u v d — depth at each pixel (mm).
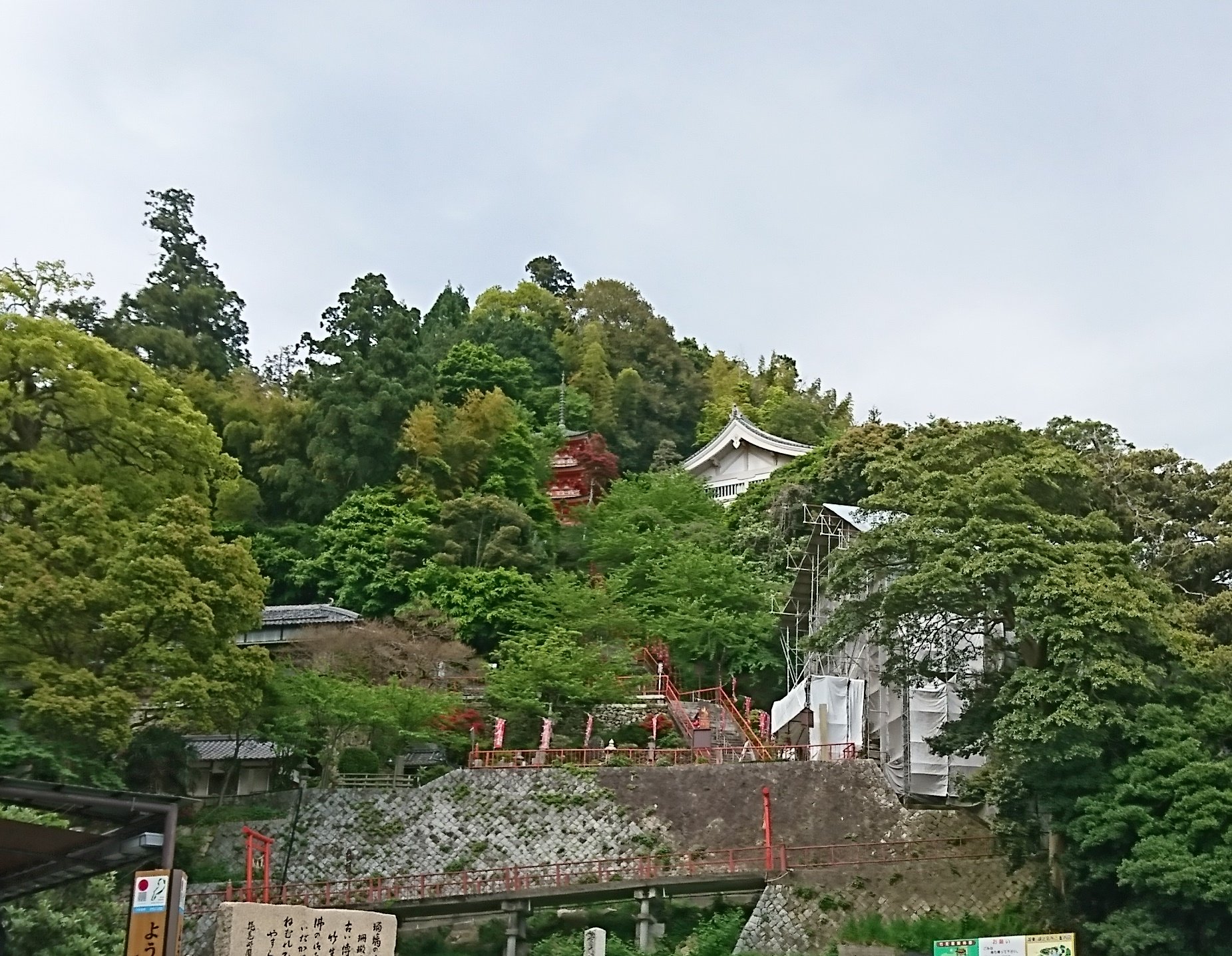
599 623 44656
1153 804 25734
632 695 41969
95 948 22078
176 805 16891
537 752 37406
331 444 55594
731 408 78125
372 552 49125
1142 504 40375
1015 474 31641
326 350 65000
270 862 31969
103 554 30547
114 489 33781
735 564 49188
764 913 30453
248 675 31109
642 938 30969
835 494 52281
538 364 79375
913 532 30438
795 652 45969
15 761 25391
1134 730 26641
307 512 54375
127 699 27750
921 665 31656
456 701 38469
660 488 59406
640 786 35312
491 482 56531
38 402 32938
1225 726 26797
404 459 56250
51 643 28906
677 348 90875
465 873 31109
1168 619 30188
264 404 58812
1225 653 29891
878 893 30750
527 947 31219
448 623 43625
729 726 42062
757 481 61938
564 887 30750
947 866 31188
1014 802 28812
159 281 68375
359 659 38969
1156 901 24703
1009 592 29109
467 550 50500
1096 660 26922
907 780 35625
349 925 18500
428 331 82750
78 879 18609
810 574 44625
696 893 31719
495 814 34656
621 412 81188
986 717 30000
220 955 17250
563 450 69062
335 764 37500
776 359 97625
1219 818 24422
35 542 29531
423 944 31344
